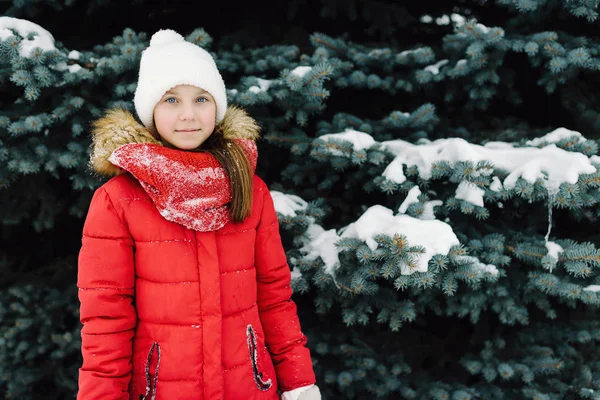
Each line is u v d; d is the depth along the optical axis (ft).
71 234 10.92
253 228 4.90
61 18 9.40
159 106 4.65
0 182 7.57
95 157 4.53
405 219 6.75
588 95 8.71
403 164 7.34
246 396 4.56
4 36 6.70
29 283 9.60
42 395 9.02
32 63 6.82
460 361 7.85
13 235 10.83
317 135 8.29
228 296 4.58
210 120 4.72
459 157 6.96
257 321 4.83
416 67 8.55
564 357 7.98
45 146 7.44
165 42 4.89
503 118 9.95
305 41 9.84
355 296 7.25
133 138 4.49
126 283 4.36
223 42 9.67
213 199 4.45
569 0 7.27
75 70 7.19
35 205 9.20
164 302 4.35
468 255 6.77
